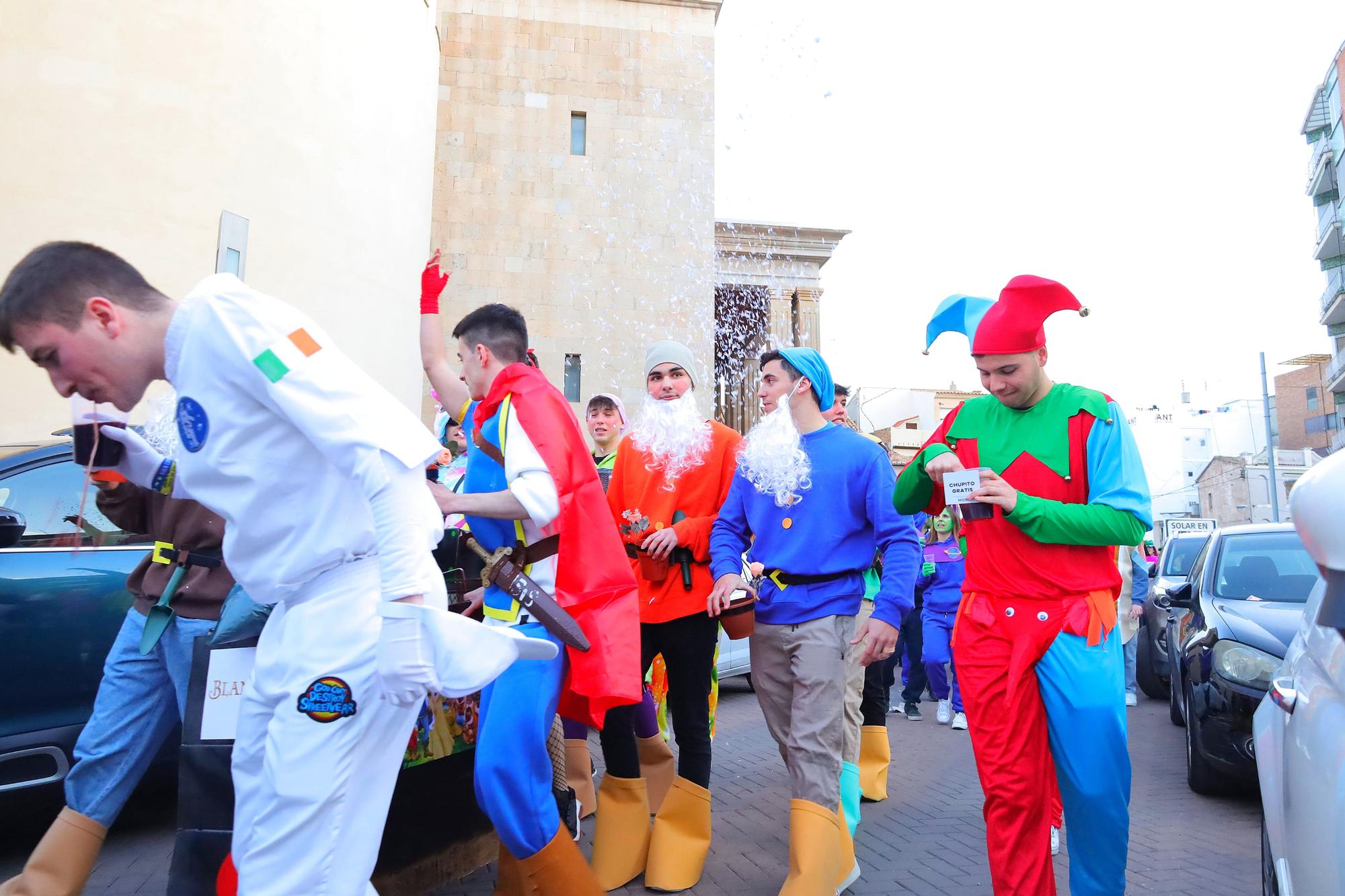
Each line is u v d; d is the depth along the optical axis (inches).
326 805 73.4
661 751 172.9
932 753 260.4
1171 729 299.6
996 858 110.5
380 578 72.8
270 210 491.5
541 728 108.3
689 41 907.4
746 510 142.9
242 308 72.4
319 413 70.4
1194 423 2714.1
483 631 74.3
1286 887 82.4
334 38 534.9
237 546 76.9
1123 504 105.5
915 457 124.0
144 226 440.1
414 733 128.1
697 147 893.2
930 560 273.0
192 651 112.3
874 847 168.2
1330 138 1636.3
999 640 111.7
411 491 72.5
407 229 612.7
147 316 76.3
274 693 76.1
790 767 136.9
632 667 112.3
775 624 136.1
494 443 112.3
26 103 417.4
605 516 115.4
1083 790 106.4
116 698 124.1
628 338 860.0
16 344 75.5
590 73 888.9
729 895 140.8
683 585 148.9
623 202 876.0
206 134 463.2
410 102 622.2
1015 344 110.8
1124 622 344.2
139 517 126.8
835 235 1131.3
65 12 426.9
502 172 862.5
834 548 135.8
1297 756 80.7
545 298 853.2
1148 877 154.4
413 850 127.7
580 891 107.5
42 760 158.2
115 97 436.5
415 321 628.7
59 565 165.5
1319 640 87.6
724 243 1112.2
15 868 154.0
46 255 75.4
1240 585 234.5
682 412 159.0
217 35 469.7
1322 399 2367.1
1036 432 113.7
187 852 106.4
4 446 179.2
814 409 143.3
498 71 875.4
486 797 105.5
